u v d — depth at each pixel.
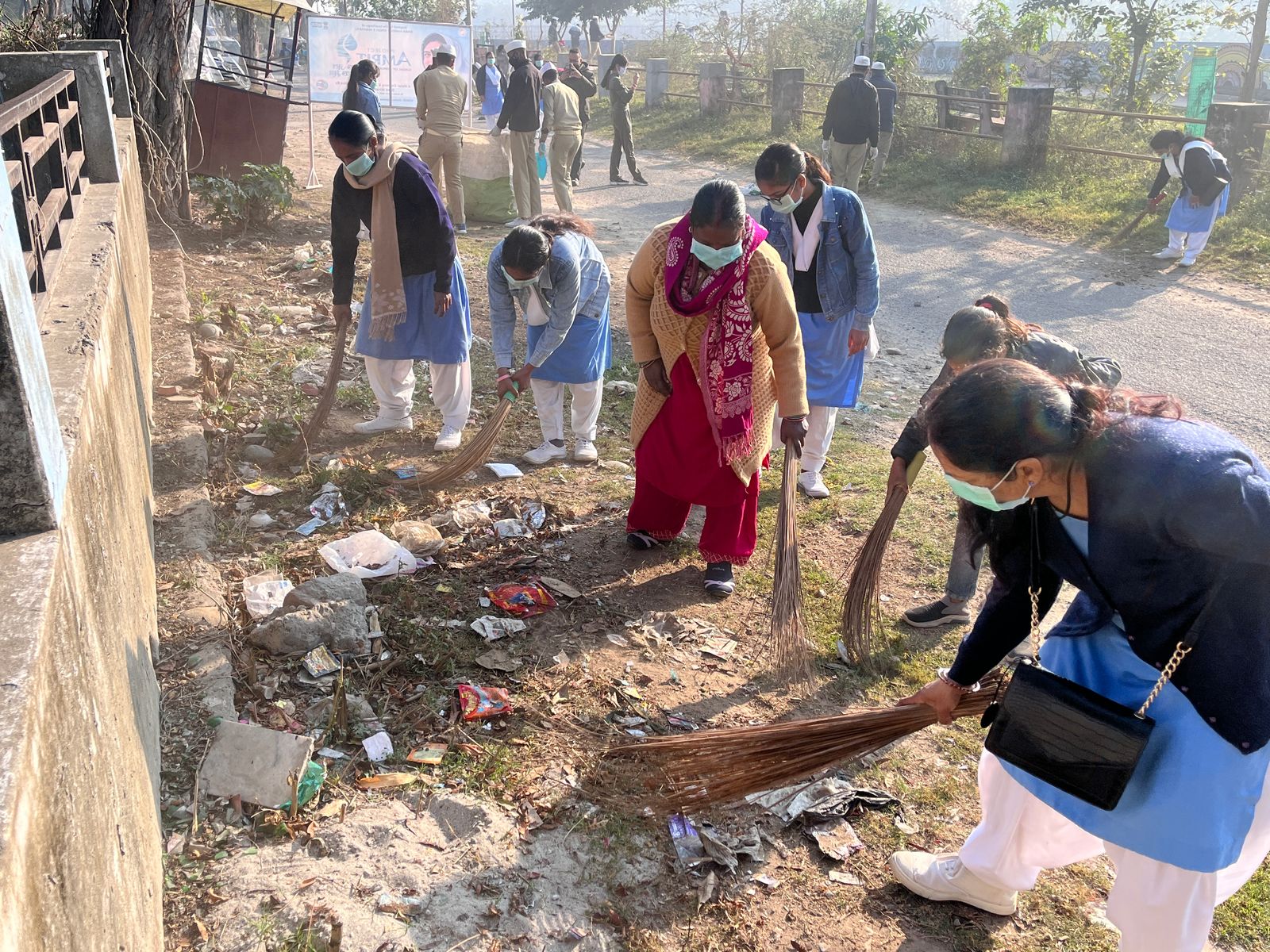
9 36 7.66
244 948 2.51
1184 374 7.29
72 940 1.52
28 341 1.85
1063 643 2.28
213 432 5.43
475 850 2.88
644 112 23.02
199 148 11.29
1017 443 1.96
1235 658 1.93
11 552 1.80
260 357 6.64
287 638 3.61
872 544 3.68
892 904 2.83
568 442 5.81
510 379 4.91
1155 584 1.96
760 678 3.79
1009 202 12.98
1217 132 11.95
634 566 4.52
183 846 2.79
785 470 3.89
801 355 4.02
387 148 4.95
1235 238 10.91
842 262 4.79
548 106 11.87
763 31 27.34
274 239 9.75
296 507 4.79
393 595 4.08
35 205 3.18
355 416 5.91
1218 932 2.78
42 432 1.86
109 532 2.58
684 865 2.90
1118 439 1.96
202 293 7.79
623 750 3.03
